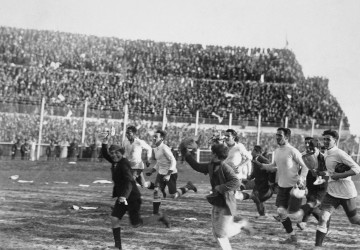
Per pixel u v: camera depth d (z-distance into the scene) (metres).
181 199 17.67
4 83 41.62
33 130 32.03
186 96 45.22
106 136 8.54
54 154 31.16
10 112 32.06
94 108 41.53
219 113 43.38
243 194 12.88
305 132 38.72
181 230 10.62
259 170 13.03
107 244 8.74
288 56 52.72
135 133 13.06
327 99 46.78
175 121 36.06
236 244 9.28
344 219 14.21
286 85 48.16
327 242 9.97
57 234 9.60
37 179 23.48
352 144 38.88
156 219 9.20
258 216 13.44
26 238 9.09
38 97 40.25
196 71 50.56
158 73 50.78
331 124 41.62
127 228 10.68
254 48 53.84
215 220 7.30
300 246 9.33
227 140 12.09
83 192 18.62
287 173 9.93
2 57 45.81
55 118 32.94
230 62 51.78
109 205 14.64
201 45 54.38
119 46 51.91
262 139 36.19
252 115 43.81
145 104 43.25
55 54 48.44
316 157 10.57
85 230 10.21
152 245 8.84
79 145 31.48
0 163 27.75
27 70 44.41
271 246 9.21
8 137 31.44
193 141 7.57
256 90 46.91
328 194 8.98
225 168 7.18
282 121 41.69
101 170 28.38
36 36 48.78
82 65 49.25
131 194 8.28
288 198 9.97
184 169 31.08
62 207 13.89
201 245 8.98
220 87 47.06
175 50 53.12
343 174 8.73
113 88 44.09
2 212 12.46
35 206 13.87
